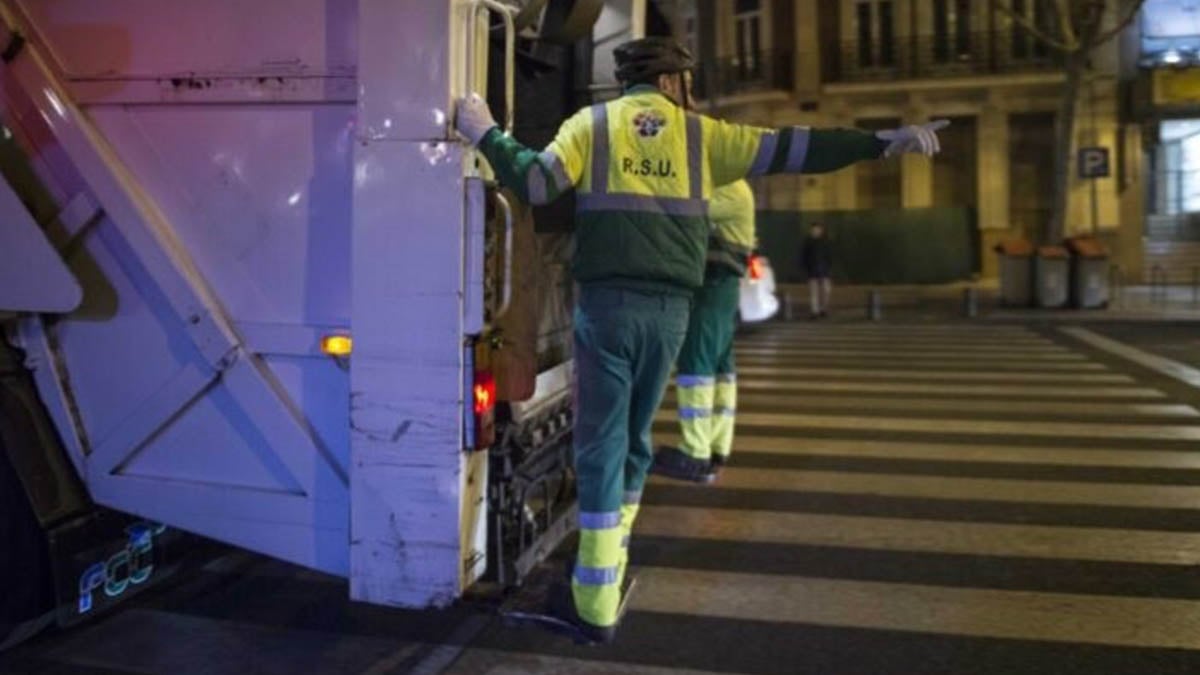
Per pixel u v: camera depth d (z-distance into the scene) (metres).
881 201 29.86
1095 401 10.14
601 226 3.61
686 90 3.93
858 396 10.56
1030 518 6.25
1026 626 4.62
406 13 3.42
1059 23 20.62
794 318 19.50
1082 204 27.98
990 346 14.80
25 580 3.89
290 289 3.63
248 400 3.69
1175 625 4.62
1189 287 25.75
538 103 5.29
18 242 3.68
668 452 5.66
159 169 3.68
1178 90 26.66
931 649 4.38
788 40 30.38
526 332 3.85
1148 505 6.49
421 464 3.52
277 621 4.63
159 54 3.64
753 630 4.59
